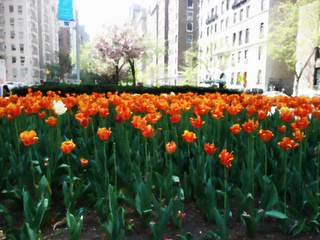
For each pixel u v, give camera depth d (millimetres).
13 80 64375
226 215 2207
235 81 42812
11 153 3090
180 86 15945
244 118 5055
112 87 14492
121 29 24234
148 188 2549
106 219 2180
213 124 4297
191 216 2547
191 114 4984
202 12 55062
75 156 3160
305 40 28297
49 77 70625
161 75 76312
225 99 5227
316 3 26797
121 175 2953
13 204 2734
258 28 36750
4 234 2006
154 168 3053
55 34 98938
